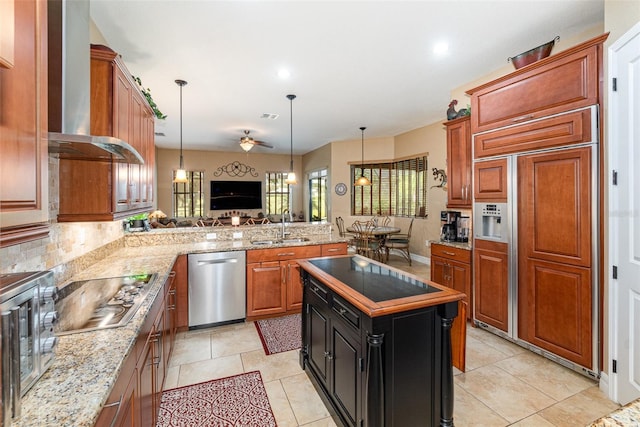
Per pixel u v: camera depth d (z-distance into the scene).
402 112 5.30
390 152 7.38
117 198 1.91
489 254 2.94
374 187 7.64
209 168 9.64
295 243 3.50
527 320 2.62
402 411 1.53
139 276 2.03
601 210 2.15
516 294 2.70
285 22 2.58
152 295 1.67
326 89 4.16
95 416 0.75
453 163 3.60
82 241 2.21
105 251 2.66
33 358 0.85
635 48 1.73
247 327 3.21
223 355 2.64
